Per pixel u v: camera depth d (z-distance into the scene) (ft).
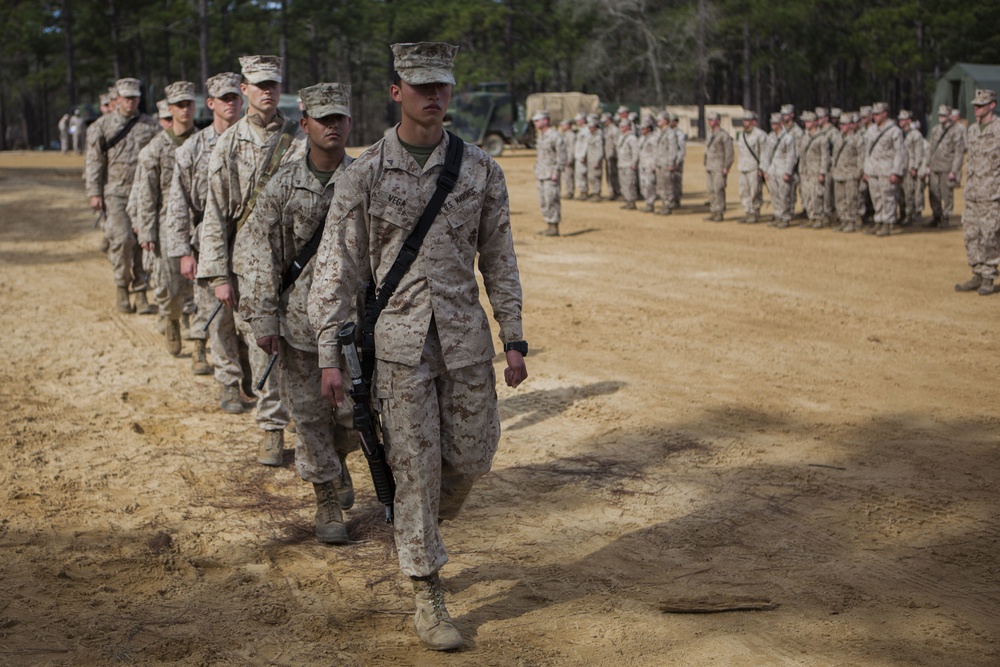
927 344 30.81
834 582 14.97
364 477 19.67
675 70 204.64
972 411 23.81
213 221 19.11
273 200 16.06
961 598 14.43
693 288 40.98
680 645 13.17
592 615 14.02
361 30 228.02
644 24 205.36
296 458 16.62
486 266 13.43
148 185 27.78
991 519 17.30
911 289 40.16
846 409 24.06
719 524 17.21
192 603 14.49
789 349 30.27
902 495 18.45
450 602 14.47
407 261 12.69
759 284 41.73
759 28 197.98
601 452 21.09
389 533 17.04
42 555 16.01
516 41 232.53
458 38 226.79
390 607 14.42
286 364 16.20
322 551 16.39
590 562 15.76
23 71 237.86
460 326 12.84
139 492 18.94
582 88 226.58
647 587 14.87
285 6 222.07
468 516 17.69
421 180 12.71
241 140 18.66
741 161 64.75
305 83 309.01
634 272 45.27
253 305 16.20
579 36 216.13
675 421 23.17
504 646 13.17
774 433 22.26
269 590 14.94
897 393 25.43
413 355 12.66
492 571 15.47
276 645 13.28
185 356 29.86
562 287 41.45
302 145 18.65
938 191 59.21
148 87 232.94
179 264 28.43
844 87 230.07
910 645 13.09
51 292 40.34
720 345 30.89
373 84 280.51
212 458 20.88
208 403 24.98
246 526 17.39
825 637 13.33
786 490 18.79
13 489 18.90
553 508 18.03
